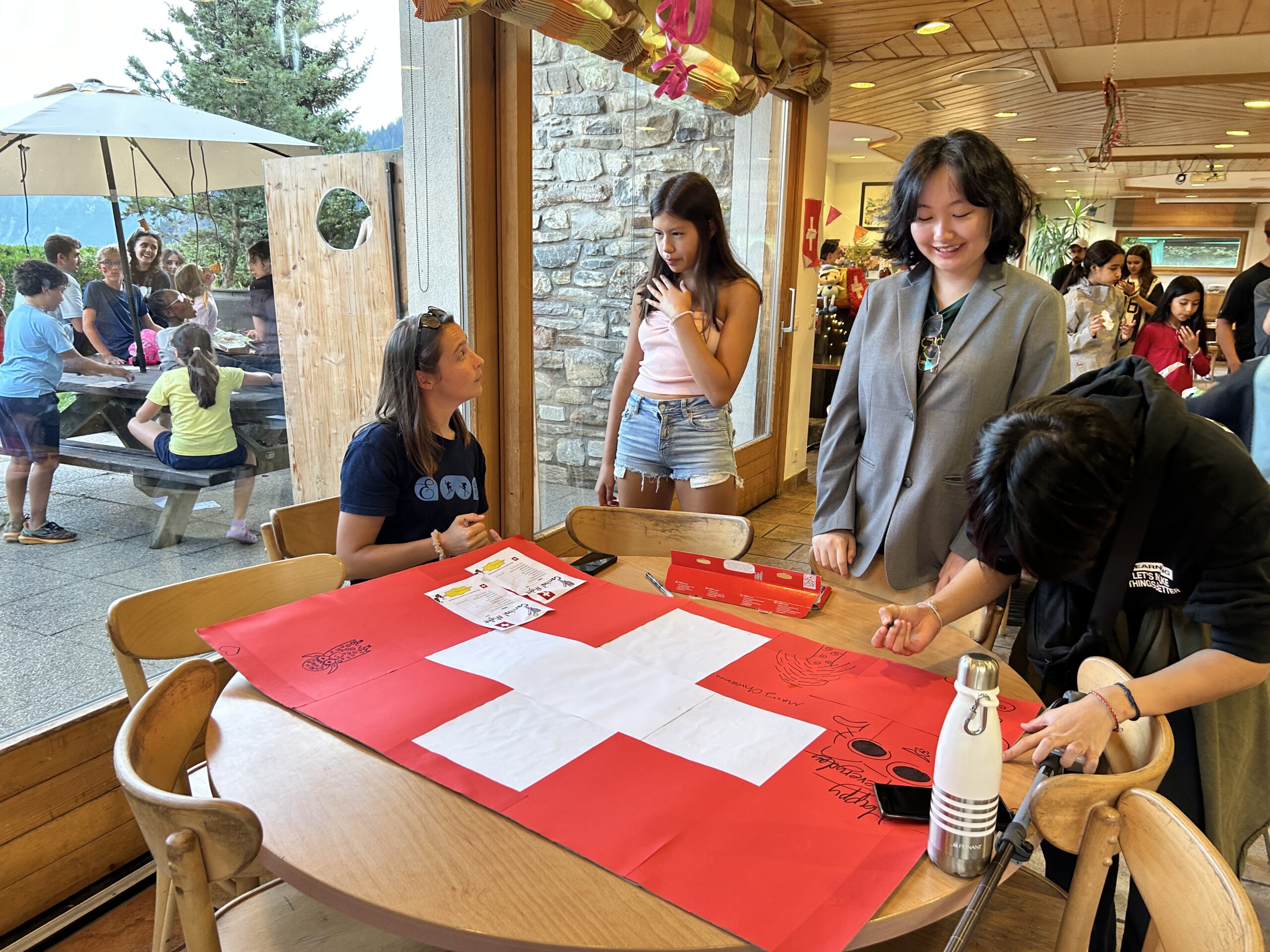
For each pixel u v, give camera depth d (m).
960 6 3.60
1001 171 1.50
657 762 1.00
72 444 1.78
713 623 1.43
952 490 1.67
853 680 1.24
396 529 1.80
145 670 1.94
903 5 3.58
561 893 0.78
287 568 1.53
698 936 0.73
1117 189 12.88
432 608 1.45
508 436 2.72
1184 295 4.59
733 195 4.00
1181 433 1.11
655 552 1.96
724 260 2.24
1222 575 1.08
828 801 0.93
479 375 1.79
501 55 2.43
